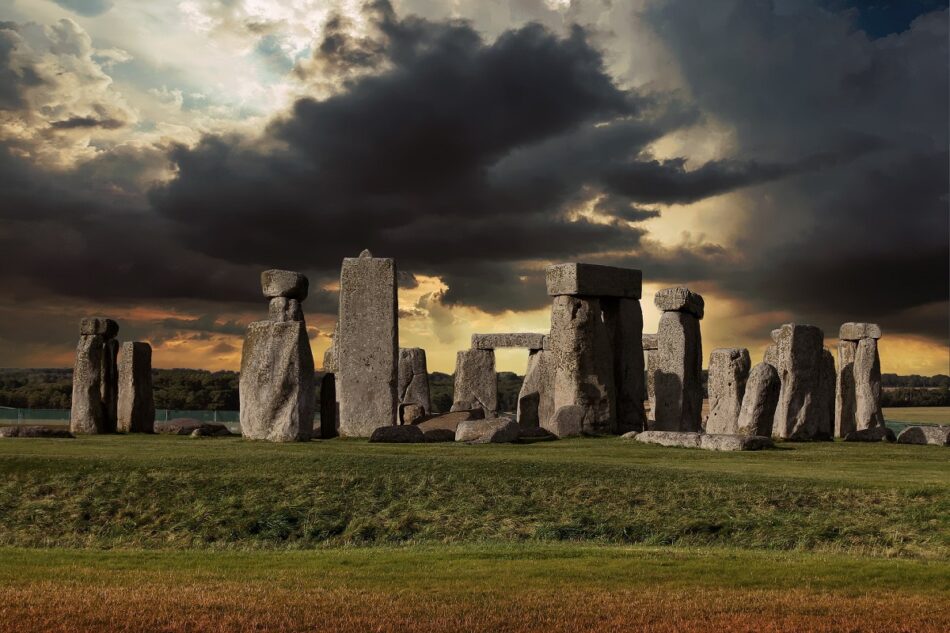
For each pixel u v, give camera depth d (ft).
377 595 34.91
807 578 38.45
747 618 32.27
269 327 83.97
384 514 55.16
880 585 37.40
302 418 83.05
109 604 33.32
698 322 109.70
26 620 31.30
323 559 43.04
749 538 51.24
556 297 99.35
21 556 44.14
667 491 59.16
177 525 53.62
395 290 96.73
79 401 102.32
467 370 138.41
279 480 59.82
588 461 68.90
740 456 77.56
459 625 31.07
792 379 100.99
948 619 32.32
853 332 124.57
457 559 42.75
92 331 103.40
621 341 103.65
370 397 95.76
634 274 103.86
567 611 32.89
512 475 62.28
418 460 65.87
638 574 39.06
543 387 104.06
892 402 308.40
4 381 218.59
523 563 41.55
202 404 191.83
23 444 74.74
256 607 32.99
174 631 30.35
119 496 57.21
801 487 59.67
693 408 107.04
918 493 57.98
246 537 52.34
